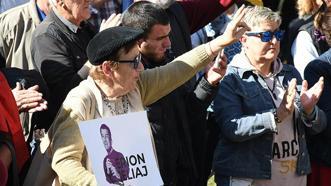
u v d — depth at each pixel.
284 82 7.90
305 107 7.68
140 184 5.91
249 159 7.58
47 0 8.44
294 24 9.86
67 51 7.54
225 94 7.65
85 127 5.71
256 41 7.67
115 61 5.91
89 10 7.89
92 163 5.70
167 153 7.13
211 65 7.39
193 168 7.52
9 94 6.06
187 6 8.66
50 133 5.96
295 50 9.66
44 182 5.97
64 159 5.72
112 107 6.06
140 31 5.95
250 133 7.41
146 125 6.01
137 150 5.94
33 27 8.53
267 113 7.41
